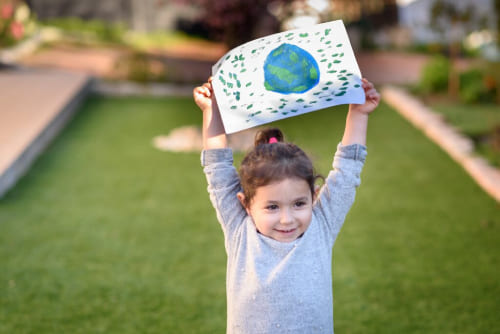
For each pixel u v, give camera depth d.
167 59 11.84
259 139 2.01
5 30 11.22
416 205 4.52
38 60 10.71
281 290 1.74
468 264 3.54
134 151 6.03
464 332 2.82
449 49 13.15
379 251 3.74
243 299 1.78
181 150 6.06
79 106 8.12
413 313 3.00
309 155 1.93
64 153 5.92
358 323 2.92
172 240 3.93
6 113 6.69
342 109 7.92
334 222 1.89
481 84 8.24
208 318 2.97
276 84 1.80
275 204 1.71
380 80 10.32
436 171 5.34
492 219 4.24
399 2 15.73
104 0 14.73
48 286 3.30
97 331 2.85
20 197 4.70
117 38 13.78
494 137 6.05
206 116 1.96
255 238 1.79
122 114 7.72
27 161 5.48
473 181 5.06
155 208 4.50
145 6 15.01
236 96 1.79
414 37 14.98
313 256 1.79
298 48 1.86
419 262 3.58
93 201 4.64
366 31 14.72
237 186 1.91
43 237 3.96
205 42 15.03
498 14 8.36
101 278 3.40
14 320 2.94
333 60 1.83
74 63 10.63
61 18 14.51
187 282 3.36
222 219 1.90
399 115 7.56
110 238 3.96
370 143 6.29
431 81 8.90
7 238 3.93
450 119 7.03
